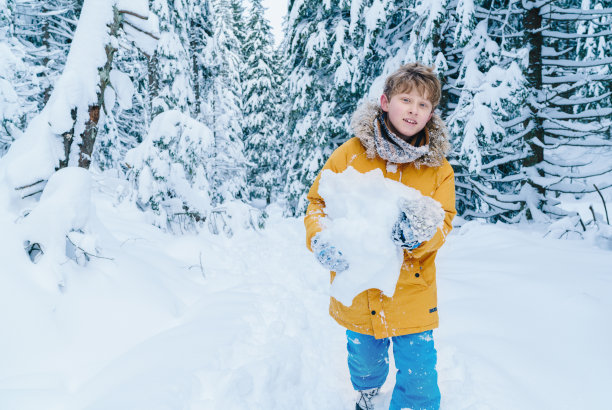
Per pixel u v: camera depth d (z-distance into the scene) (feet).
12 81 18.88
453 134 20.66
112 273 8.25
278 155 80.07
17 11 26.17
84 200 8.38
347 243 4.19
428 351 5.07
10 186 8.46
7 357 5.82
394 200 4.31
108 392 5.42
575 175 21.71
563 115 22.76
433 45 22.57
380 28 24.77
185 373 5.90
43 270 7.02
